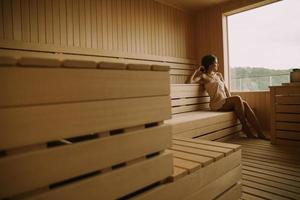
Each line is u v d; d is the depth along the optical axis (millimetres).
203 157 1280
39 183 662
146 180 932
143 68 925
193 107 3801
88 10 3338
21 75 634
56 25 3021
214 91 3791
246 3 4246
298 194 1661
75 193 734
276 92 3047
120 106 854
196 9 4848
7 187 606
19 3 2721
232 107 3633
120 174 847
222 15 4594
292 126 2943
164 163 1007
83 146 756
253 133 3660
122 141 858
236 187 1466
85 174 795
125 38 3791
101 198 795
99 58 3426
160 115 999
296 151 2709
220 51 4648
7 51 2611
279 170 2121
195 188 1149
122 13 3758
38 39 2871
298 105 2887
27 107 646
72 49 3133
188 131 2775
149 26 4156
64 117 715
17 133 627
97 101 791
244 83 4934
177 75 4602
